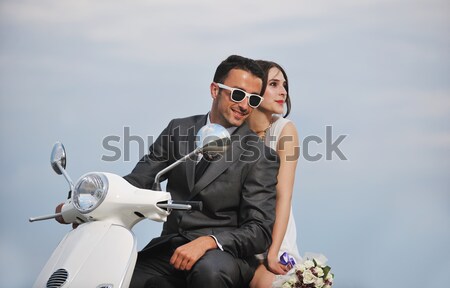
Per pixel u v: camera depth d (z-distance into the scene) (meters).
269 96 14.34
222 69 12.44
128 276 10.45
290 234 13.84
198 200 11.95
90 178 10.82
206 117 12.62
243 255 11.50
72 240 10.74
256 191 11.88
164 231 12.27
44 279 10.48
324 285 11.80
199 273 10.88
